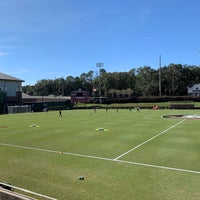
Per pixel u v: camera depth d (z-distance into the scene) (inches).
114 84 5521.7
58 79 6274.6
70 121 1326.3
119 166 447.2
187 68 4977.9
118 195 322.0
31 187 354.9
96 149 590.9
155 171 414.3
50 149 602.2
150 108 2805.1
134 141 689.6
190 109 2546.8
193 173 400.8
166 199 307.4
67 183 367.2
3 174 413.7
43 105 2920.8
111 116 1651.1
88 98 3548.2
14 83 2992.1
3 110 2728.8
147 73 5007.4
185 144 635.5
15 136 821.9
